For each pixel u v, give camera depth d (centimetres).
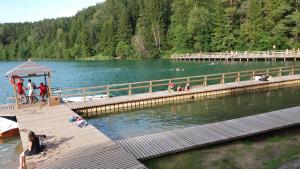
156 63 7550
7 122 1838
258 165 1170
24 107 2108
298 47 6844
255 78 3106
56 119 1769
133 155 1282
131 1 12000
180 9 9325
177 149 1327
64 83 4819
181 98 2533
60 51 12012
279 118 1711
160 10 9481
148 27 9475
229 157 1264
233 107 2311
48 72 2139
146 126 1936
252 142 1434
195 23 8331
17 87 2205
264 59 6306
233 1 8550
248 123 1639
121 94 3447
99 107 2248
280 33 7081
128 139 1466
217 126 1603
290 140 1443
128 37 9956
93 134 1468
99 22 11712
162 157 1299
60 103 2241
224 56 6812
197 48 8456
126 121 2059
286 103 2373
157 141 1424
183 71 5478
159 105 2430
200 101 2523
